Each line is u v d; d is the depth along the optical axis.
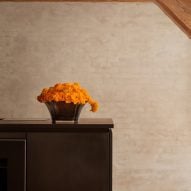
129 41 3.72
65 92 2.54
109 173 2.28
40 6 3.72
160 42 3.73
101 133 2.28
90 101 2.67
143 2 3.73
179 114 3.71
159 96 3.71
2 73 3.71
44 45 3.72
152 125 3.70
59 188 2.27
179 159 3.69
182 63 3.72
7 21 3.71
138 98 3.71
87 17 3.73
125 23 3.73
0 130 2.28
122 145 3.69
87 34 3.72
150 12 3.74
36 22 3.72
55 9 3.73
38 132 2.28
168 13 3.06
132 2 3.73
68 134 2.28
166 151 3.69
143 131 3.70
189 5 2.92
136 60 3.72
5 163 2.30
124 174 3.67
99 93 3.70
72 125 2.28
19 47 3.71
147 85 3.71
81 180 2.27
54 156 2.27
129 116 3.70
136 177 3.68
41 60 3.71
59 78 3.71
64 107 2.57
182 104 3.71
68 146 2.28
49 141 2.28
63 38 3.72
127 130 3.69
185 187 3.68
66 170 2.27
